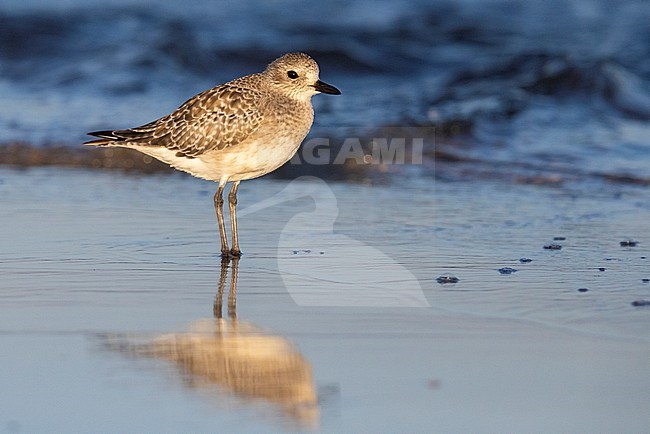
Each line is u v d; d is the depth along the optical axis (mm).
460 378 11594
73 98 29500
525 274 15711
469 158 24516
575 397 11062
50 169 23828
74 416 10539
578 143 25453
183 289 15102
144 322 13531
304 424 10422
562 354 12297
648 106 28625
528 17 39312
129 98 29688
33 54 34594
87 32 36344
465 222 19234
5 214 19641
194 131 17562
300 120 17906
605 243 17547
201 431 10219
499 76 31906
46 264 16312
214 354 12352
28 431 10188
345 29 37906
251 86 17781
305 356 12297
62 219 19312
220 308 14180
